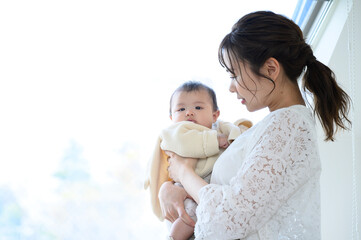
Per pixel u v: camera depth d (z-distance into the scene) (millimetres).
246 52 1054
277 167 953
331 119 1125
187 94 1550
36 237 2514
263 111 2223
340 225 2100
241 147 1101
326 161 2148
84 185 2631
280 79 1094
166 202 1273
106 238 2625
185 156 1317
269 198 943
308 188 1006
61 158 2469
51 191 2516
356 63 1868
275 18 1084
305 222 986
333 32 1905
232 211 931
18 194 2445
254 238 976
